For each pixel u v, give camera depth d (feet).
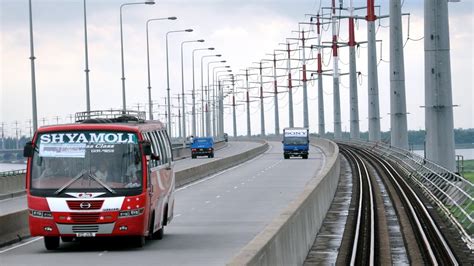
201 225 107.96
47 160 82.89
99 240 92.89
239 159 308.60
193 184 200.34
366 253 80.33
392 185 178.70
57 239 85.10
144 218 82.89
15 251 84.64
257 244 46.50
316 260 74.49
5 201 162.81
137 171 82.84
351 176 206.80
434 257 79.00
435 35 166.30
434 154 167.02
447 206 125.59
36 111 178.29
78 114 94.12
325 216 115.55
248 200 147.84
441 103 166.91
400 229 104.42
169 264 72.54
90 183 82.02
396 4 247.50
